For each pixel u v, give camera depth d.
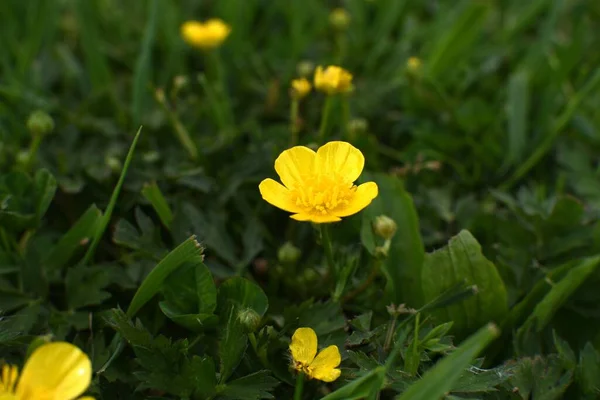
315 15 0.56
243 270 0.39
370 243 0.38
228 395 0.34
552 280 0.38
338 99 0.45
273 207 0.41
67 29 0.52
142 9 0.55
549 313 0.37
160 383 0.34
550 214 0.39
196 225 0.39
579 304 0.38
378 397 0.34
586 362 0.36
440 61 0.48
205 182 0.41
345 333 0.36
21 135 0.44
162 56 0.51
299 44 0.50
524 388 0.35
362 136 0.42
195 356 0.34
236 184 0.41
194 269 0.36
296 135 0.42
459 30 0.47
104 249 0.40
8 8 0.50
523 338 0.37
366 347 0.36
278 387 0.36
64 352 0.33
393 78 0.50
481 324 0.37
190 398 0.34
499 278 0.37
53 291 0.39
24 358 0.35
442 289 0.37
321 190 0.35
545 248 0.40
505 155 0.45
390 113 0.47
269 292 0.39
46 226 0.41
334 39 0.54
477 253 0.37
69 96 0.48
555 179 0.44
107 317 0.36
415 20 0.55
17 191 0.38
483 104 0.45
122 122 0.45
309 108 0.46
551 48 0.51
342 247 0.39
